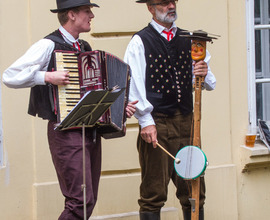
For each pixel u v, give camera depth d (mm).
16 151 8516
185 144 7625
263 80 9484
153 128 7371
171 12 7371
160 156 7543
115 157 8875
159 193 7645
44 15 8516
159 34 7445
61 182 6922
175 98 7480
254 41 9406
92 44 8734
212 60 9172
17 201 8523
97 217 8797
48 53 6672
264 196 9469
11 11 8406
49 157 8648
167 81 7434
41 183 8617
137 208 8977
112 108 6801
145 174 7707
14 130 8500
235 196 9297
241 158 9305
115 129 6945
